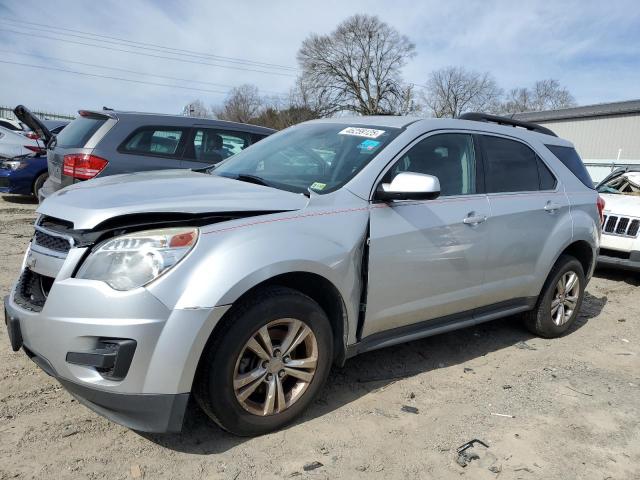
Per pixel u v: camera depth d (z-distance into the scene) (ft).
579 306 16.92
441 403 11.75
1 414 9.94
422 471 9.30
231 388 9.11
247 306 9.12
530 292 15.08
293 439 9.90
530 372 13.75
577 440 10.63
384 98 188.03
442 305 12.57
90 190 10.13
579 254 16.94
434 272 12.07
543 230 14.79
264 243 9.26
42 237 9.61
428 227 11.78
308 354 10.21
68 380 8.54
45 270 9.04
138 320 8.20
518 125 16.53
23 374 11.48
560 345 16.01
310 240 9.83
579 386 13.11
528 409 11.75
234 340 8.97
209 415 9.32
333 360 11.12
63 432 9.55
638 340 16.96
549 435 10.73
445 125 13.09
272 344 9.71
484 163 13.70
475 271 13.05
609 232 23.93
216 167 13.70
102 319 8.21
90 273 8.52
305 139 13.16
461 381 12.94
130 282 8.34
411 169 12.01
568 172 16.29
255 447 9.57
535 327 16.12
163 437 9.66
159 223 8.88
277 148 13.28
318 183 11.25
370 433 10.33
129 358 8.25
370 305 11.01
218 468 8.93
